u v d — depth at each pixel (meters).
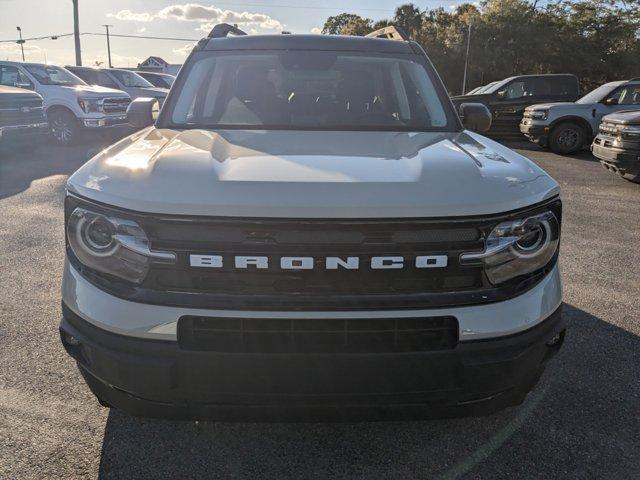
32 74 12.09
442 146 2.49
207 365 1.88
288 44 3.44
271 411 1.96
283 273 1.86
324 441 2.50
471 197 1.93
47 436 2.49
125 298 1.93
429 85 3.29
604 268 4.87
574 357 3.28
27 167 9.36
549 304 2.10
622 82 12.43
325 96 3.20
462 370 1.95
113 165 2.17
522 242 2.03
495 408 2.14
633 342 3.48
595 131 12.33
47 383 2.91
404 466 2.35
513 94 14.78
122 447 2.43
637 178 8.80
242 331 1.89
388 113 3.14
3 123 9.47
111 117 12.34
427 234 1.89
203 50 3.43
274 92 3.18
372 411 1.99
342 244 1.85
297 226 1.84
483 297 1.95
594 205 7.39
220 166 2.10
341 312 1.86
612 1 42.44
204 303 1.87
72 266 2.09
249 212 1.84
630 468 2.35
